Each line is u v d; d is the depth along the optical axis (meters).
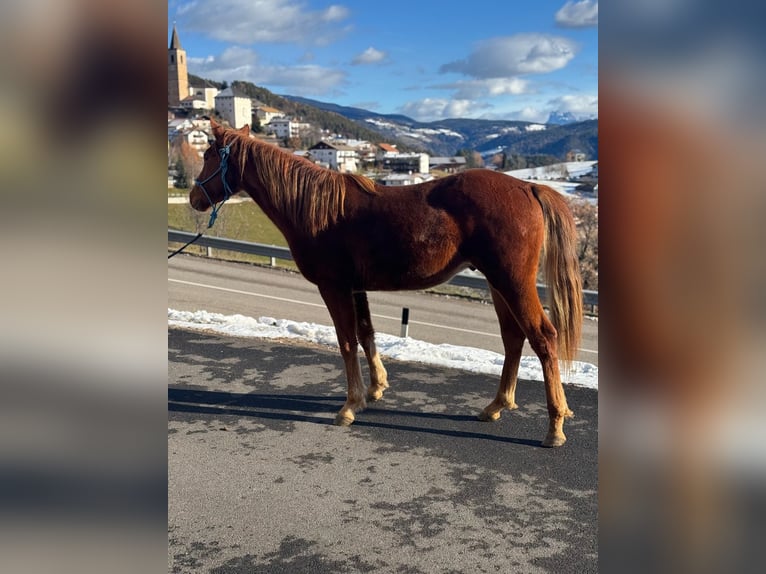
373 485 3.57
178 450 4.02
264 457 3.92
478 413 4.62
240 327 7.04
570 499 3.41
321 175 4.23
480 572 2.76
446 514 3.25
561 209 3.90
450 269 4.07
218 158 4.53
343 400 4.91
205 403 4.82
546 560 2.85
